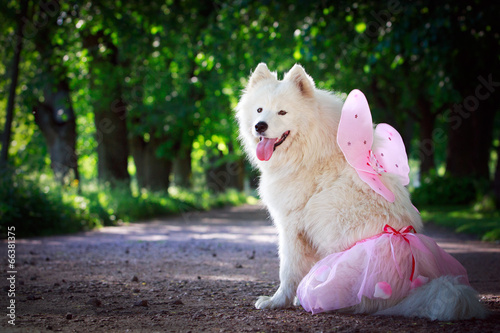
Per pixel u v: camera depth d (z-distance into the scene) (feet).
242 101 15.69
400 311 12.09
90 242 34.32
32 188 40.37
